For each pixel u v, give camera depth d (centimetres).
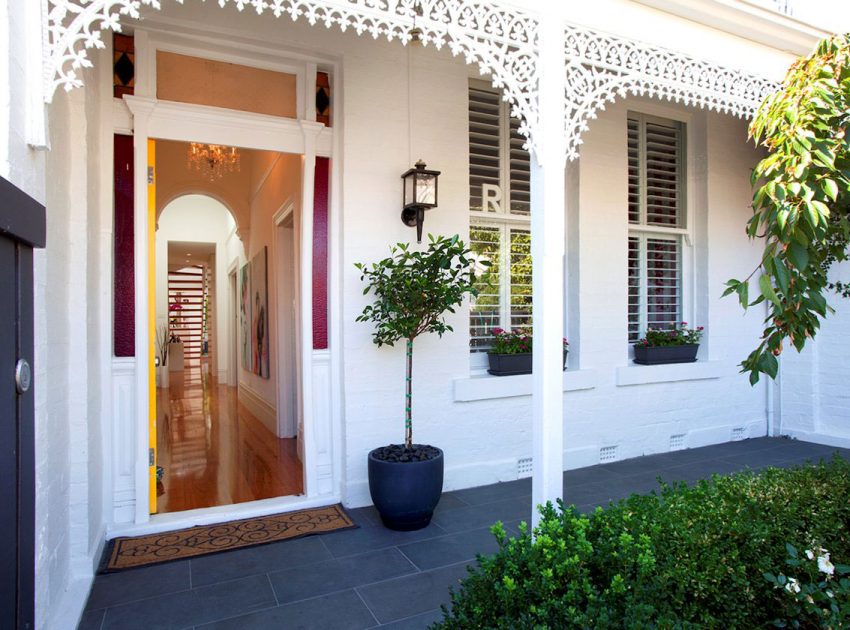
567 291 528
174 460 543
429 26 272
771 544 234
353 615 271
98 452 336
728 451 572
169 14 349
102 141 349
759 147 627
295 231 530
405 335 382
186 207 1171
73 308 291
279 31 380
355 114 411
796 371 626
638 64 335
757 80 377
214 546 344
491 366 486
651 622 180
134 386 364
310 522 382
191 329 1625
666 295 604
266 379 717
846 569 215
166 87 373
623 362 541
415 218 428
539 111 297
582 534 204
